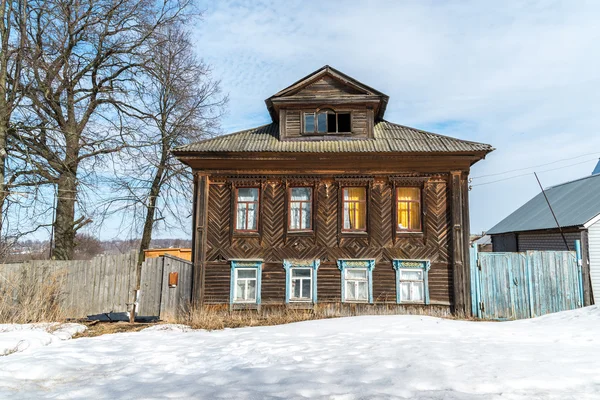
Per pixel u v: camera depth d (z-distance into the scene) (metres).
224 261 14.98
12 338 8.96
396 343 7.65
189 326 12.10
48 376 6.05
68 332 10.66
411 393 4.70
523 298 14.41
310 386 5.07
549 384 4.97
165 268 14.46
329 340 8.38
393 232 14.93
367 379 5.30
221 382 5.47
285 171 15.30
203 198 15.21
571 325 10.20
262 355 7.14
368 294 14.67
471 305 14.46
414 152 14.44
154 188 22.89
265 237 15.09
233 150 14.69
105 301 13.74
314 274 14.83
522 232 22.05
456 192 14.79
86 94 20.02
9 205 16.75
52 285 13.13
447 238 14.80
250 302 14.67
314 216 15.11
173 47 22.45
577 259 14.47
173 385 5.39
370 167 15.16
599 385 4.92
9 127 16.67
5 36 16.42
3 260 18.22
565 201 21.78
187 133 22.41
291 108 16.23
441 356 6.42
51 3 17.44
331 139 15.92
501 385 4.93
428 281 14.63
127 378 5.86
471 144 14.66
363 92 16.20
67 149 18.27
